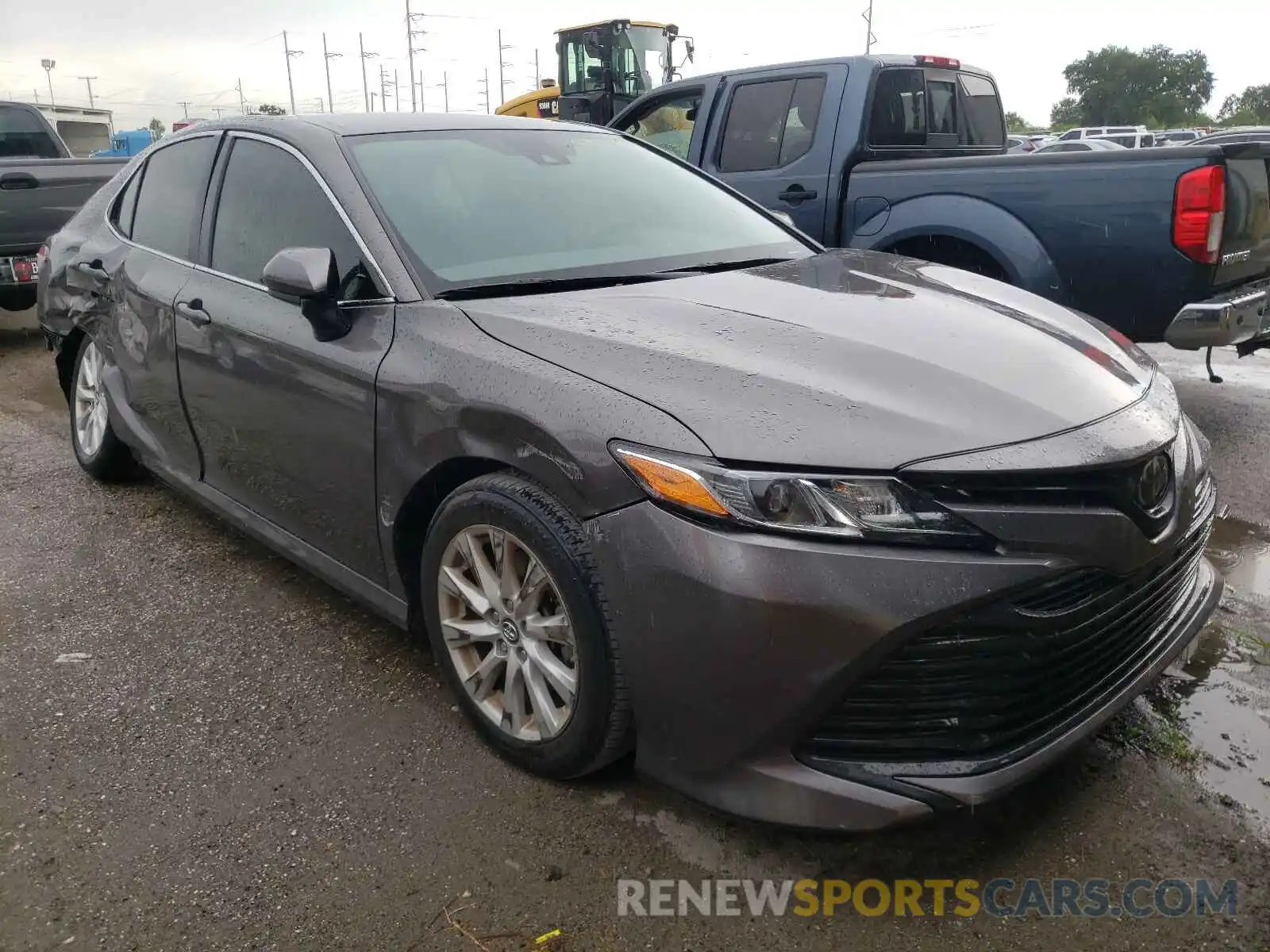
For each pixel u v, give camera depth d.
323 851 2.32
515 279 2.90
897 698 2.02
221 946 2.06
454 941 2.06
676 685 2.12
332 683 3.04
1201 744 2.64
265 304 3.20
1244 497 4.39
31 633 3.38
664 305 2.68
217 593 3.65
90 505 4.55
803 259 3.41
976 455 2.03
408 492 2.68
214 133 3.82
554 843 2.33
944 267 3.43
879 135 5.90
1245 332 4.74
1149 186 4.59
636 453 2.13
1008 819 2.38
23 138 9.48
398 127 3.41
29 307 8.27
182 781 2.58
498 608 2.53
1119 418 2.28
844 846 2.30
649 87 12.74
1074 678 2.21
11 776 2.62
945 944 2.03
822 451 2.03
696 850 2.30
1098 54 90.81
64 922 2.13
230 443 3.46
